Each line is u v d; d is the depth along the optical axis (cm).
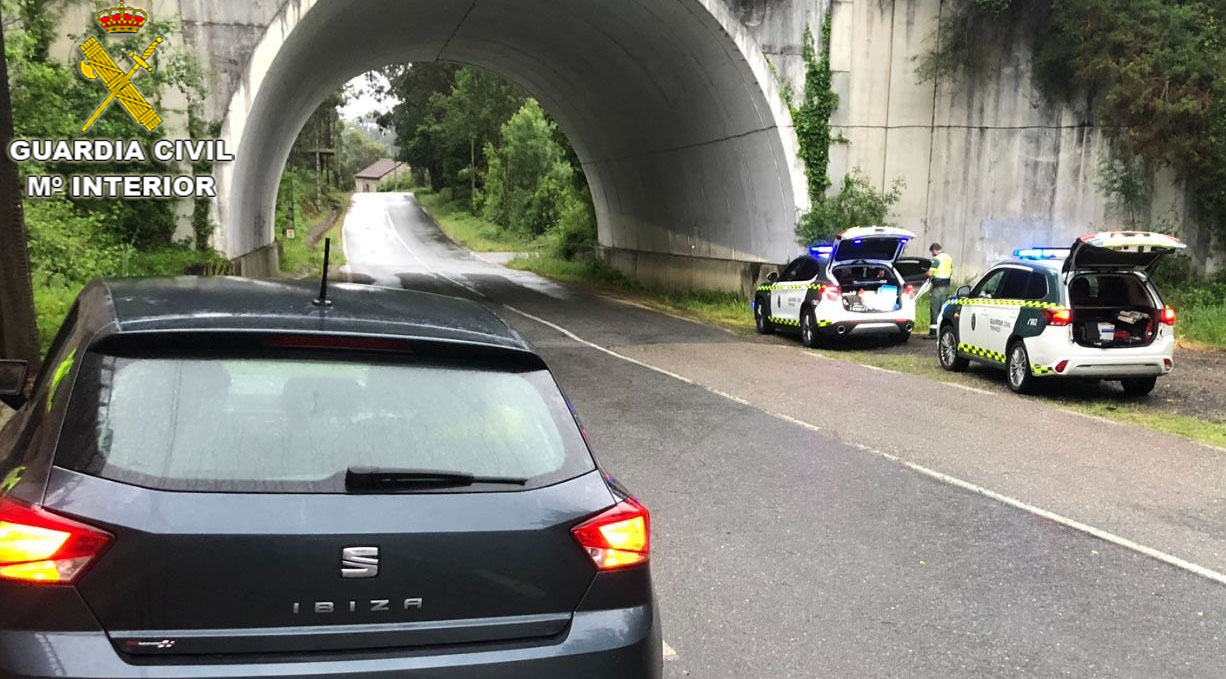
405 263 4503
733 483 705
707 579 506
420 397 262
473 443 257
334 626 223
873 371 1309
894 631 440
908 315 1570
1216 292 1934
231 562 216
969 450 823
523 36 2728
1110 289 1108
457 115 8925
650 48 2312
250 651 216
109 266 1429
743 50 2038
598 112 3064
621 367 1305
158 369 245
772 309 1739
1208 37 1923
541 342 1576
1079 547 565
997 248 2195
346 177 15550
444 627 233
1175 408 1053
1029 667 403
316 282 370
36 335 922
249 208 2348
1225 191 1939
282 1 1831
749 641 427
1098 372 1070
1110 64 1930
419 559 230
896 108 2147
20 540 209
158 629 212
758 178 2253
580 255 4116
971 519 621
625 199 3403
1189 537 587
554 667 238
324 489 230
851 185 2120
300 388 251
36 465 228
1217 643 430
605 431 886
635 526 264
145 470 223
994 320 1191
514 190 7181
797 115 2092
